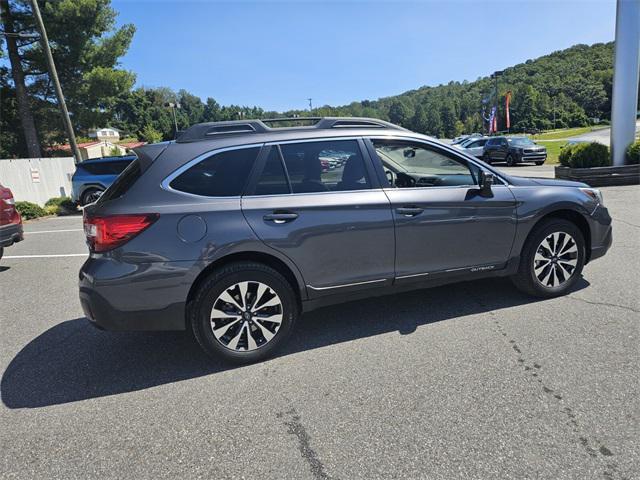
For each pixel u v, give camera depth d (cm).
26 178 1488
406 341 355
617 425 243
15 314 468
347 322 399
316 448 237
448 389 285
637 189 1111
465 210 379
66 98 2145
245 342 330
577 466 215
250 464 228
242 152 332
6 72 2205
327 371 316
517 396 273
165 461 233
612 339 339
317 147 348
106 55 2128
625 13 1172
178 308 311
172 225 305
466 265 389
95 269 302
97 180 1373
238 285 321
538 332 357
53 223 1212
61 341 394
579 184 446
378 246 354
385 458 227
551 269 419
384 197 354
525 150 2169
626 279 468
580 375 293
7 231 628
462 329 371
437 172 395
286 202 329
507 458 222
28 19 1972
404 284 372
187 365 338
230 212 316
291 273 338
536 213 404
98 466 232
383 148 376
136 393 302
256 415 269
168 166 317
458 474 213
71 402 294
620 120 1234
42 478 224
